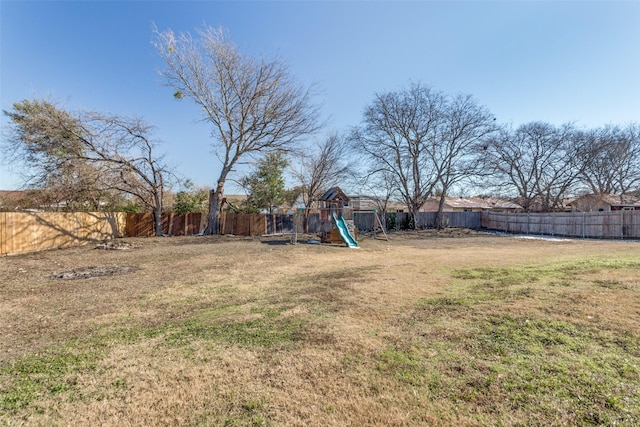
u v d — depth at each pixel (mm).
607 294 4289
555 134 24266
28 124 13461
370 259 9656
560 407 2037
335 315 4059
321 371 2637
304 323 3795
